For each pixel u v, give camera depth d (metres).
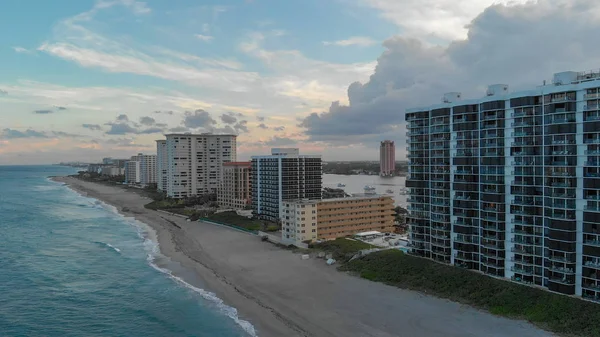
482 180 97.88
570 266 79.94
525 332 72.19
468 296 88.44
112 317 84.44
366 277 106.81
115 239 163.38
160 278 110.12
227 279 108.06
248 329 77.56
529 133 88.12
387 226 159.00
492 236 95.06
